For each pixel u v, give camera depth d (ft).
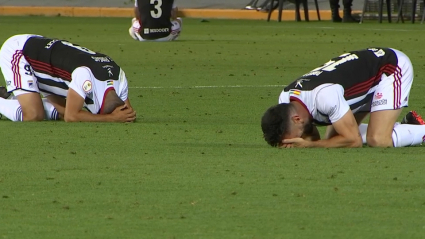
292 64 162.81
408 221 53.42
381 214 55.06
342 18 308.81
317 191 61.05
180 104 111.75
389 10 294.87
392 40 216.13
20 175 66.95
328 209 56.34
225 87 129.29
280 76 143.84
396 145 78.28
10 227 52.70
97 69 92.12
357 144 75.61
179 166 70.08
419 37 225.76
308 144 75.61
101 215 55.21
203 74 146.72
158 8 213.25
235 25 281.54
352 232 51.16
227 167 69.46
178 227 52.37
